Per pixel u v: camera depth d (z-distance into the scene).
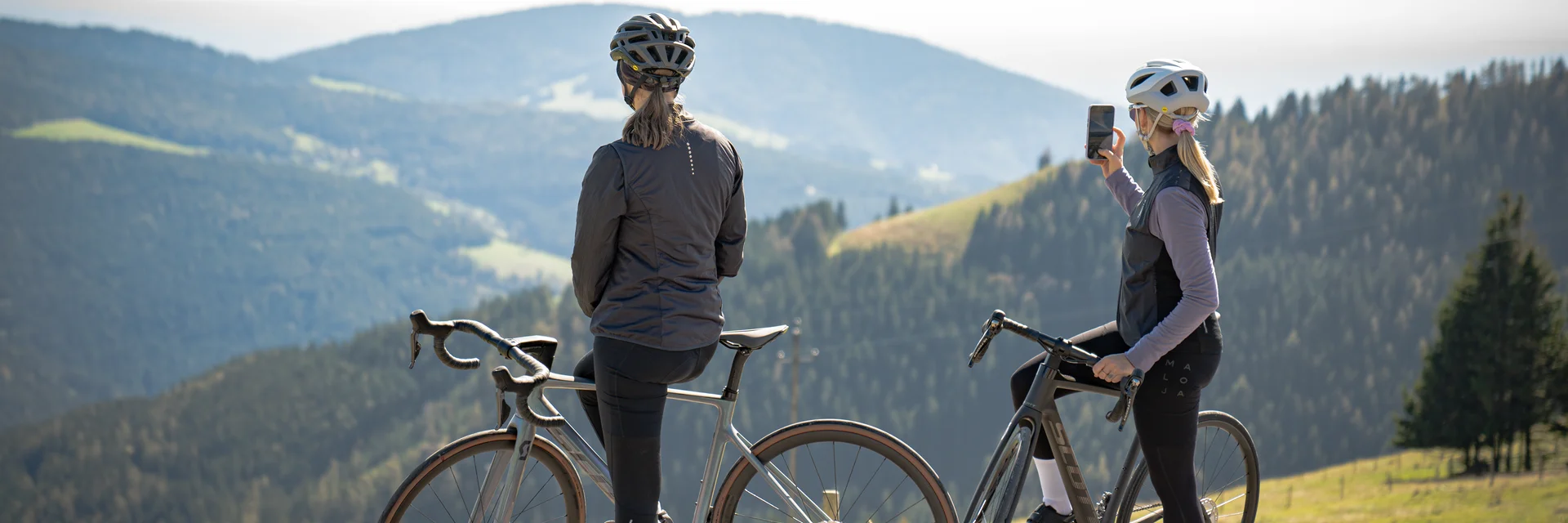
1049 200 195.12
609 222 2.54
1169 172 2.79
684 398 2.91
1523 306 49.50
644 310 2.57
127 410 148.88
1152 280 2.84
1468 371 50.06
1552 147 187.88
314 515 126.25
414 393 144.00
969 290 166.62
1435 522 14.38
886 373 143.75
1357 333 141.25
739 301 164.50
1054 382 3.00
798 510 2.92
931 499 2.92
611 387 2.63
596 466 2.85
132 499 133.25
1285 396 132.12
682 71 2.58
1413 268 159.50
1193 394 2.85
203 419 144.25
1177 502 2.92
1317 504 21.97
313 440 142.00
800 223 195.25
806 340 152.38
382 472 129.00
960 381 143.12
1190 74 2.76
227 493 130.25
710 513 2.95
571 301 150.12
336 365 153.38
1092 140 3.41
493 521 2.80
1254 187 191.88
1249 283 163.12
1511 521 13.59
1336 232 179.25
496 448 2.84
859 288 167.12
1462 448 48.78
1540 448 46.38
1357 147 196.50
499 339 2.77
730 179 2.70
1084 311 171.62
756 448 2.96
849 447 3.03
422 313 2.74
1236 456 3.48
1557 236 162.38
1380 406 128.25
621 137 2.61
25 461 144.12
